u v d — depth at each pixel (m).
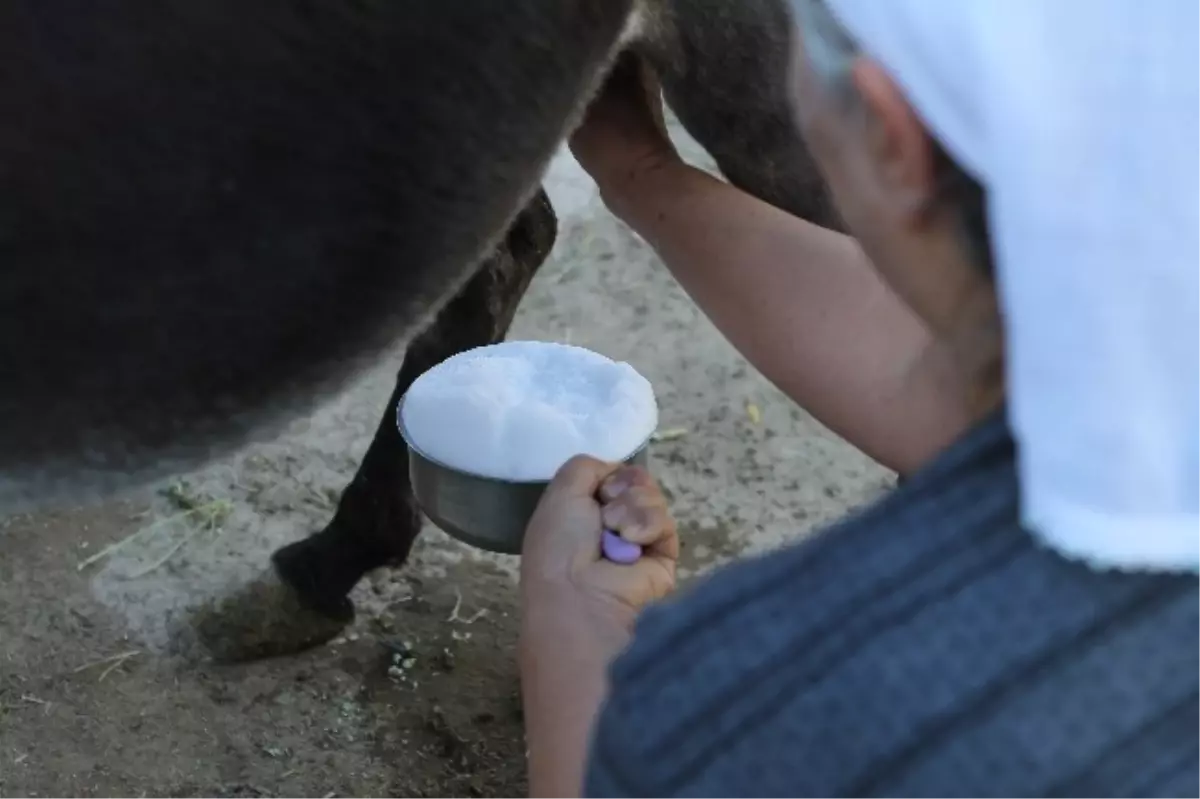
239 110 0.76
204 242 0.80
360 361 0.93
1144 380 0.40
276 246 0.82
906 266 0.51
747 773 0.48
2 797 1.28
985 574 0.46
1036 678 0.44
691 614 0.51
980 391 0.51
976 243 0.48
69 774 1.31
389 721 1.38
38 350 0.80
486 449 1.07
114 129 0.74
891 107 0.46
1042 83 0.39
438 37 0.80
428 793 1.31
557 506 0.87
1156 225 0.39
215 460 0.93
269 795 1.30
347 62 0.78
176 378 0.85
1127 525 0.42
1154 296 0.39
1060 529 0.43
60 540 1.56
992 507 0.47
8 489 0.89
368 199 0.83
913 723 0.45
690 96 1.04
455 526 1.11
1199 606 0.44
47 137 0.73
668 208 1.03
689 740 0.49
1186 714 0.43
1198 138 0.38
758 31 0.99
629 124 1.07
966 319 0.50
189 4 0.73
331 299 0.87
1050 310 0.41
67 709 1.37
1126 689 0.43
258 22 0.74
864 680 0.46
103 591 1.50
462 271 0.92
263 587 1.44
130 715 1.37
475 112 0.84
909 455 0.87
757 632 0.49
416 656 1.45
